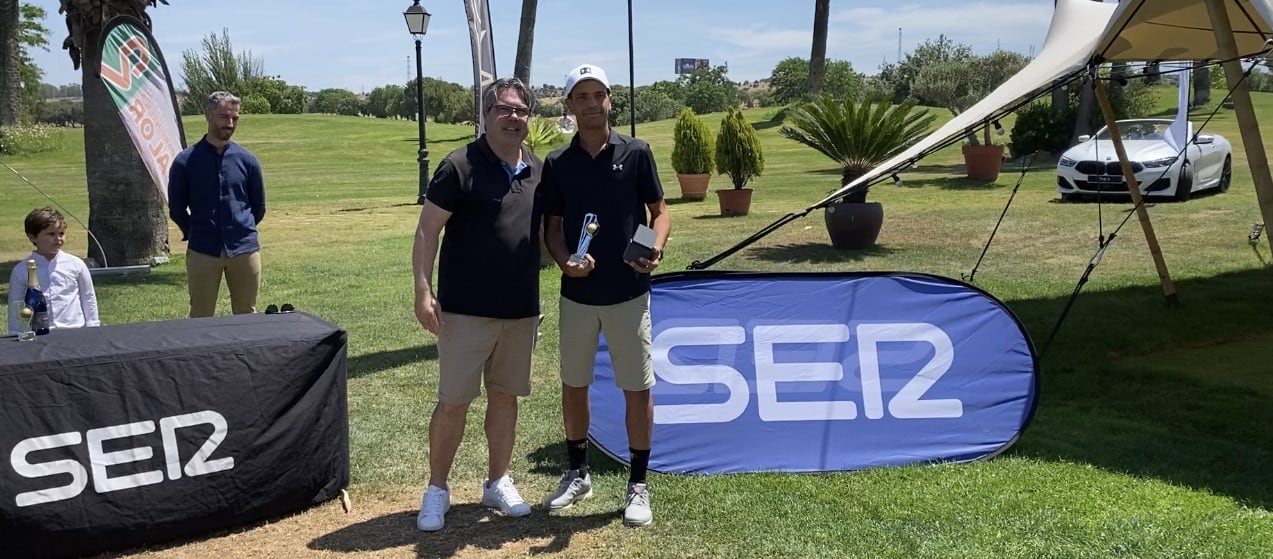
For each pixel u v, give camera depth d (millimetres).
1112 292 8344
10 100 39000
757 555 3523
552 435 5023
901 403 4539
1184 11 6176
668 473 4352
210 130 5523
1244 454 4531
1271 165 18656
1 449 3350
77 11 10891
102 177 11234
